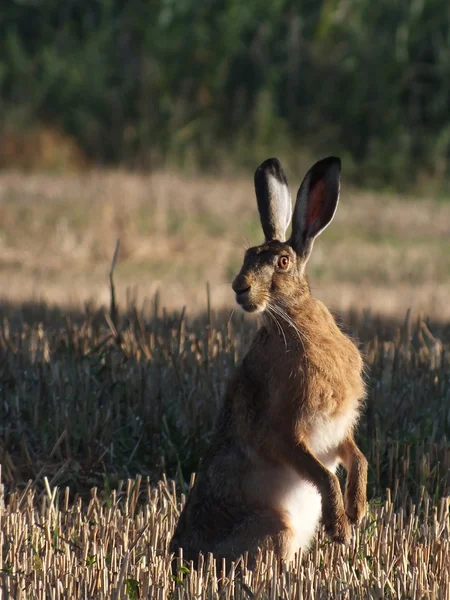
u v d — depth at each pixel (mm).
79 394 18266
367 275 38469
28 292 31188
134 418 17703
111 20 68375
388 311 29078
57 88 65875
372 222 50781
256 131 66000
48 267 37844
